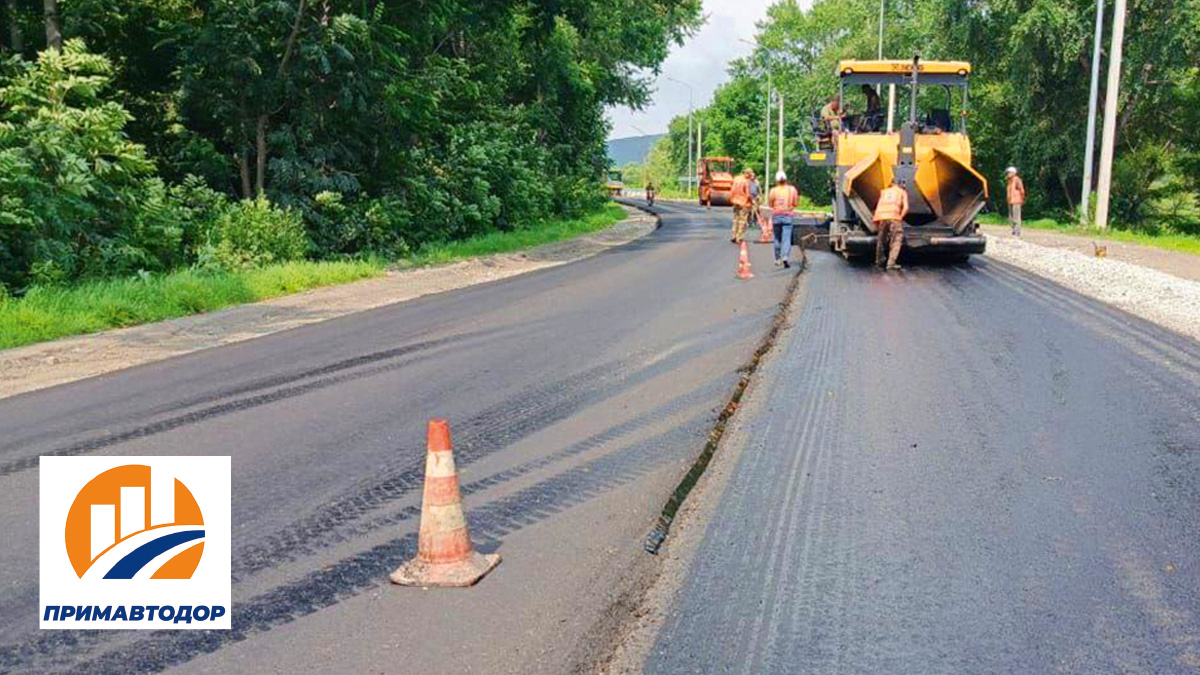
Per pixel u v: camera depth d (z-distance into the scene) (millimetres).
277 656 3553
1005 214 46406
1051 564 4352
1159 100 36375
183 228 17391
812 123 21234
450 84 26703
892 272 16859
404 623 3814
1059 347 9602
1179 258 20109
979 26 39562
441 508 4293
